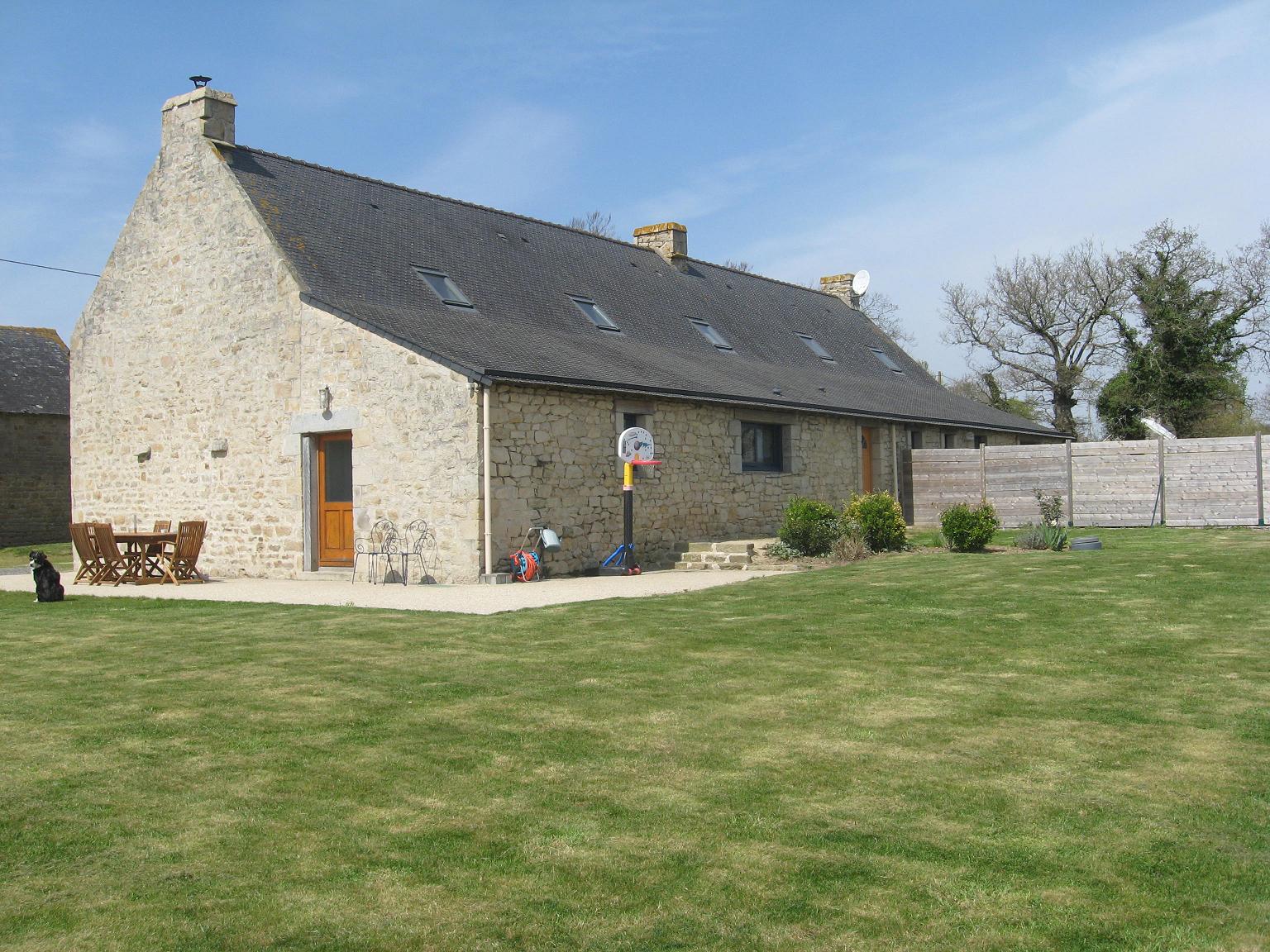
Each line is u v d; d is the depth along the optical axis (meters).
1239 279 32.97
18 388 27.55
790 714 5.95
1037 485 20.16
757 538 17.17
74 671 7.50
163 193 16.23
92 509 17.41
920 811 4.44
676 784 4.81
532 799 4.64
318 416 14.28
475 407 12.85
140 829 4.34
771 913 3.55
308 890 3.76
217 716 6.07
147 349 16.53
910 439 22.00
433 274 16.22
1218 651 7.18
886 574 11.84
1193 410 32.78
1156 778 4.76
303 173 16.50
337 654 7.87
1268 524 18.30
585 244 20.91
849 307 29.66
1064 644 7.60
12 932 3.45
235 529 15.31
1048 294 36.44
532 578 13.15
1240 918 3.48
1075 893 3.68
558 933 3.43
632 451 14.34
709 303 22.28
